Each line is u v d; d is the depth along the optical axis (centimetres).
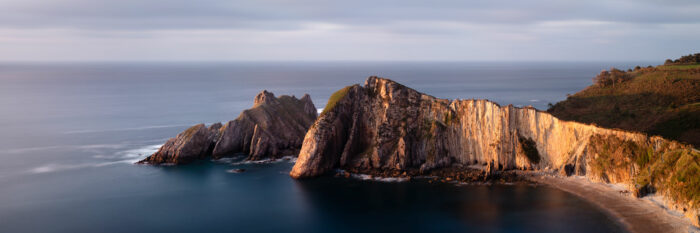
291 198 9681
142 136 16425
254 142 13450
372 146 12075
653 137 9412
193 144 13162
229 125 13838
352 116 12688
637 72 17012
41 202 9456
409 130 12019
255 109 14625
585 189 9506
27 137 16062
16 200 9562
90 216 8706
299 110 16088
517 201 9062
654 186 8756
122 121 19900
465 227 7900
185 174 11625
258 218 8600
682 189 8025
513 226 7862
